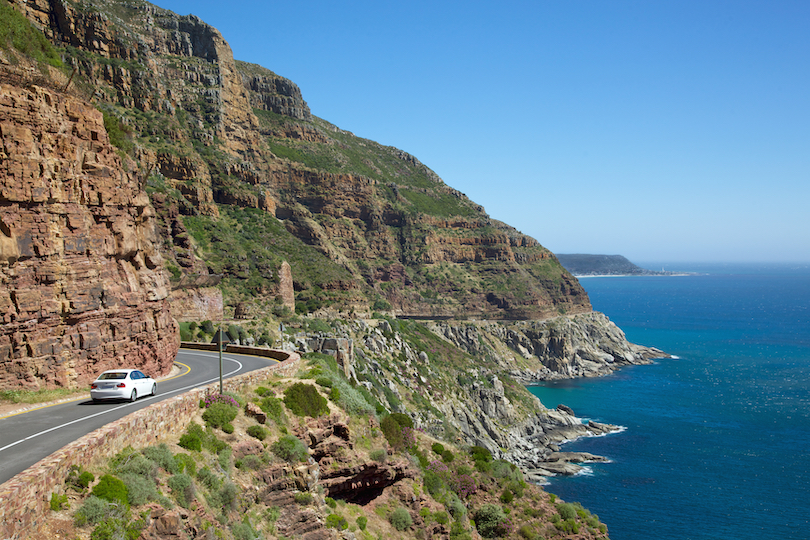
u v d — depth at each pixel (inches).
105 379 1014.4
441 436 3442.4
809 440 4040.4
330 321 4259.4
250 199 5078.7
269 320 3622.0
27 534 567.8
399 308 7003.0
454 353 5162.4
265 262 4151.1
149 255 1365.7
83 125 1163.3
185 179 4087.1
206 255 3865.7
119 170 1261.1
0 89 973.2
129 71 4074.8
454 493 1860.2
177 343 1482.5
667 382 6117.1
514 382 5083.7
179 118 4815.5
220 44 5807.1
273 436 1123.3
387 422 1611.7
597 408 5002.5
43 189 1025.5
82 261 1117.1
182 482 800.3
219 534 818.8
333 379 1599.4
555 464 3553.2
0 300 958.4
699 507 2960.1
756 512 2908.5
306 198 6796.3
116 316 1187.3
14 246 976.9
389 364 4025.6
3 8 1122.0
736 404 5059.1
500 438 4045.3
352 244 6963.6
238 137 5836.6
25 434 787.4
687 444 3966.5
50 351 1031.6
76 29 3870.6
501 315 7593.5
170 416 932.0
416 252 7765.8
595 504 2987.2
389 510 1419.8
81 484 666.8
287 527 1021.2
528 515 2015.3
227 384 1178.6
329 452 1266.0
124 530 658.8
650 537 2652.6
